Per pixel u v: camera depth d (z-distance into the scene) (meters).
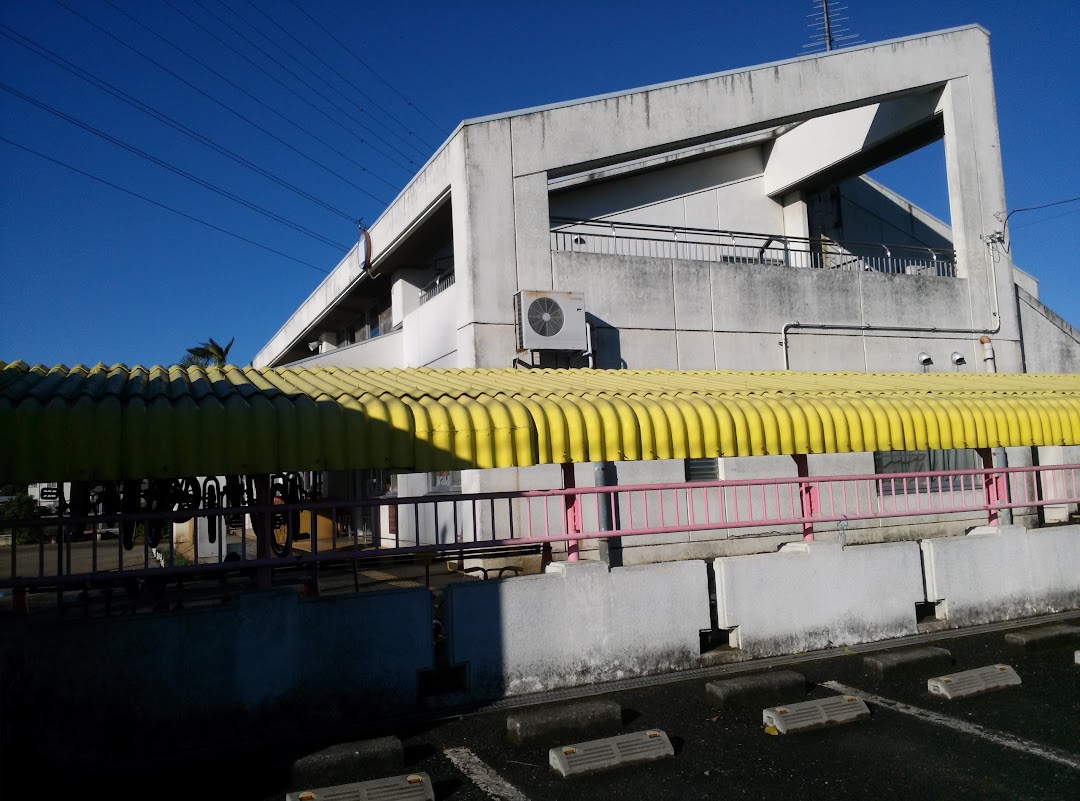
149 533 6.31
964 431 9.75
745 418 8.38
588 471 13.07
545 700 6.91
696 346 14.69
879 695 7.02
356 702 6.42
